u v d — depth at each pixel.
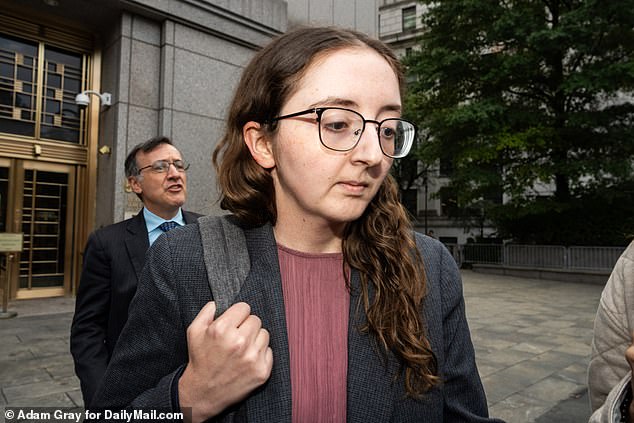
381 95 0.81
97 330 1.83
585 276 12.34
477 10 12.77
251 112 0.90
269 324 0.84
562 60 13.60
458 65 13.10
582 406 3.30
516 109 13.02
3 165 7.40
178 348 0.88
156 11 7.38
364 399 0.84
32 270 7.68
